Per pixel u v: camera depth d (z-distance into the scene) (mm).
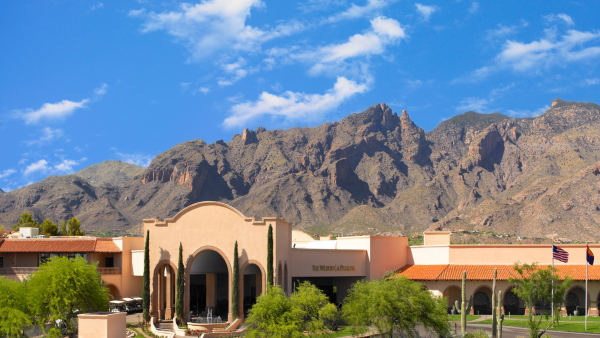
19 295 57750
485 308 77938
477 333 49812
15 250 79625
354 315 52156
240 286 66375
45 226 116938
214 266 78938
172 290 72062
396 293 50312
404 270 83312
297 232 112250
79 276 60094
